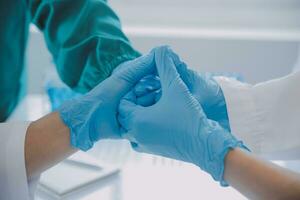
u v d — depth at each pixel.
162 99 0.68
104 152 0.94
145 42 1.30
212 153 0.58
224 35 1.31
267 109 0.79
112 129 0.73
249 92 0.81
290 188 0.53
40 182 0.79
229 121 0.78
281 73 1.33
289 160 0.82
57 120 0.70
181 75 0.77
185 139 0.63
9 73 0.87
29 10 0.88
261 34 1.33
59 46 0.88
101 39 0.82
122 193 0.79
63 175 0.81
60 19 0.86
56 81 1.15
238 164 0.57
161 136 0.66
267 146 0.77
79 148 0.69
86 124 0.67
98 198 0.77
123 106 0.71
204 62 1.33
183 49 1.31
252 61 1.32
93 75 0.84
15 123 0.71
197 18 1.40
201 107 0.69
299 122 0.77
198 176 0.85
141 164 0.89
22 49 0.90
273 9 1.38
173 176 0.85
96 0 0.89
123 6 1.41
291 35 1.33
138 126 0.68
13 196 0.67
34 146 0.68
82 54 0.84
